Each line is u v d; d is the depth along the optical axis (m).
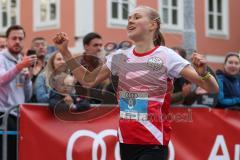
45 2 32.91
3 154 9.25
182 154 10.85
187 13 17.53
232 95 11.88
